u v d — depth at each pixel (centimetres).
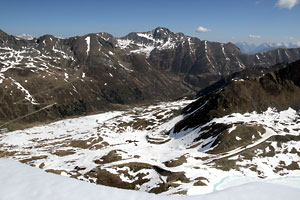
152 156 9700
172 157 8956
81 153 10781
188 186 5781
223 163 7806
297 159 8138
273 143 9088
